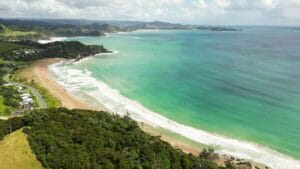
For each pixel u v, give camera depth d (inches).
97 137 2694.4
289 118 3949.3
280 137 3420.3
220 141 3368.6
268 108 4343.0
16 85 5674.2
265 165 2844.5
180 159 2625.5
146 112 4298.7
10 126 2861.7
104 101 4805.6
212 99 4852.4
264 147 3208.7
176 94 5187.0
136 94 5221.5
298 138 3390.7
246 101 4692.4
